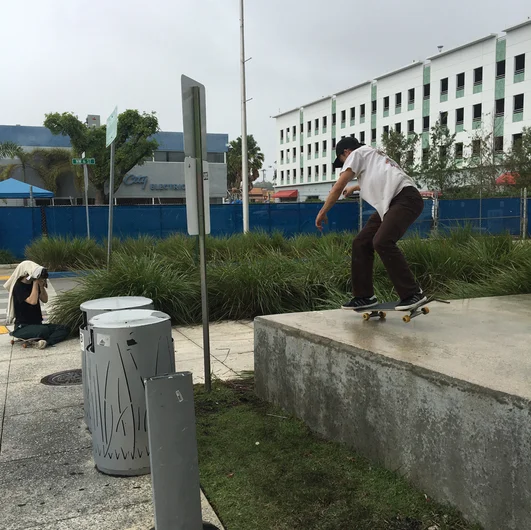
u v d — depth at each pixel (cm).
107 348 320
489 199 2048
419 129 5556
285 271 877
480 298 529
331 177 7194
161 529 240
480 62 4809
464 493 255
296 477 311
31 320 688
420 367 281
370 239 407
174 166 4222
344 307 416
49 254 1472
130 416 324
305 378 379
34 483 323
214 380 501
